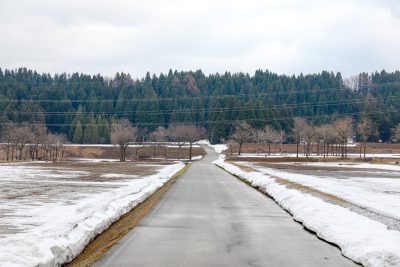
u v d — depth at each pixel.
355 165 77.56
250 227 14.48
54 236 10.52
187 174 48.53
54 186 30.25
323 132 131.25
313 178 39.03
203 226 14.54
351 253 10.26
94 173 47.56
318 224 13.73
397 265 8.93
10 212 17.17
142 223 15.04
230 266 9.28
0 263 7.88
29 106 191.75
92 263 9.40
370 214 16.45
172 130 162.38
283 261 9.85
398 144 156.00
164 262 9.54
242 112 177.12
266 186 28.88
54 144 134.25
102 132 180.38
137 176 42.62
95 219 13.92
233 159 99.25
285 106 196.25
